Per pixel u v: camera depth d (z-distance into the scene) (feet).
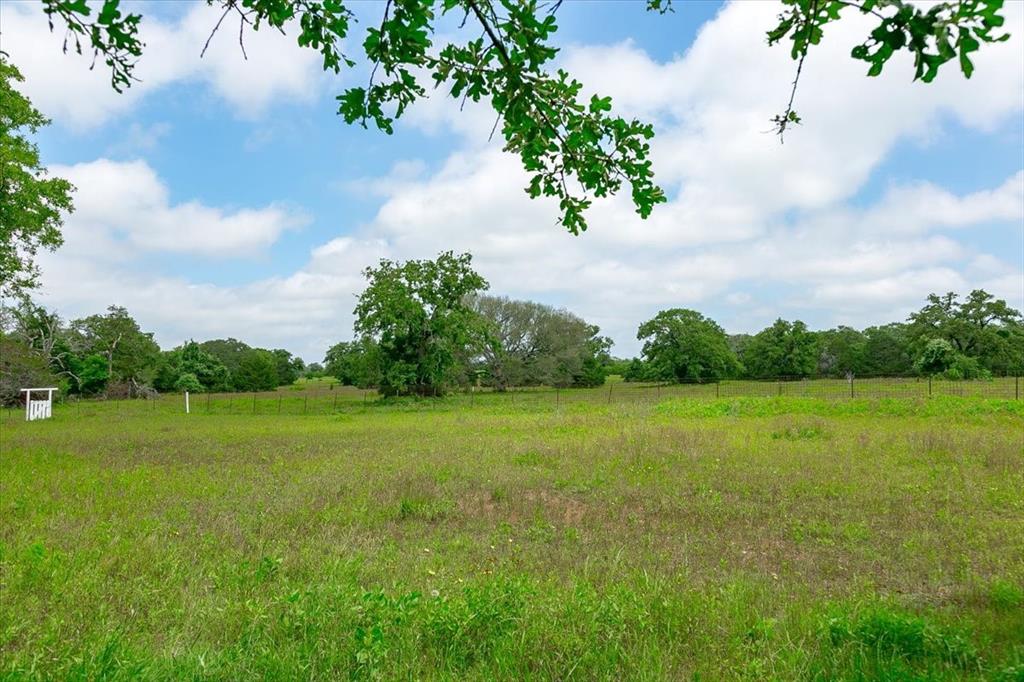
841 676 11.89
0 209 52.01
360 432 62.18
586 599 15.24
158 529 23.22
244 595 16.25
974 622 14.57
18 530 22.88
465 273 130.41
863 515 25.81
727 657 13.16
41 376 125.18
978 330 174.29
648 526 25.29
